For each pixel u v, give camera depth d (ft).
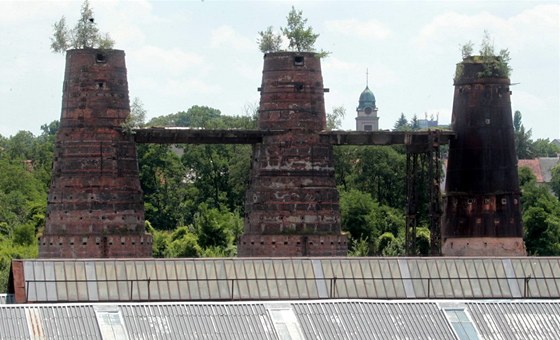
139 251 550.77
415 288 440.04
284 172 555.69
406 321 415.03
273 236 552.82
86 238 546.26
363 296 435.53
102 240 546.67
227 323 405.39
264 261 437.99
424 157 571.69
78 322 398.21
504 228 558.15
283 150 556.92
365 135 558.97
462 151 561.43
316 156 557.74
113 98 553.23
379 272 439.63
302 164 556.51
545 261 449.06
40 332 393.50
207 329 402.31
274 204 554.46
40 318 397.19
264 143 557.74
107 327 398.01
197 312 406.41
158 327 401.08
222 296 431.02
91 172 549.13
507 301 428.56
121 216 549.54
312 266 438.81
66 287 423.64
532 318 422.82
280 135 557.33
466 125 561.02
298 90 559.38
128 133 552.00
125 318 401.49
